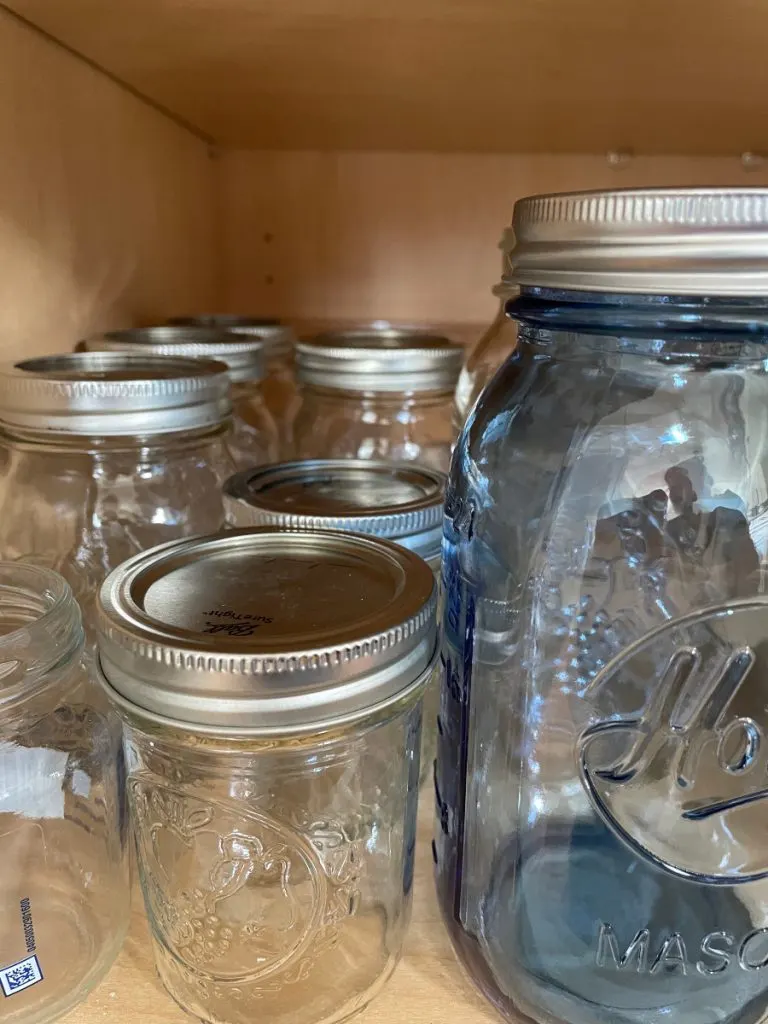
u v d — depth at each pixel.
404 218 0.86
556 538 0.38
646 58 0.50
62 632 0.33
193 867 0.36
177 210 0.75
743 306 0.28
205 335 0.62
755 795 0.36
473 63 0.52
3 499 0.48
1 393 0.43
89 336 0.58
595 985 0.34
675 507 0.37
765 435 0.36
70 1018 0.34
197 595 0.33
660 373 0.34
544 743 0.40
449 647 0.39
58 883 0.39
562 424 0.37
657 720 0.38
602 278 0.26
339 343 0.64
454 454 0.39
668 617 0.39
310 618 0.31
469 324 0.87
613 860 0.39
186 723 0.28
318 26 0.45
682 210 0.25
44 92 0.50
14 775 0.37
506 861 0.39
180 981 0.35
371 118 0.69
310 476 0.52
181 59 0.53
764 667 0.37
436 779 0.42
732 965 0.35
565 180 0.83
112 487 0.48
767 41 0.46
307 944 0.37
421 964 0.38
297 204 0.86
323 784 0.36
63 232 0.54
